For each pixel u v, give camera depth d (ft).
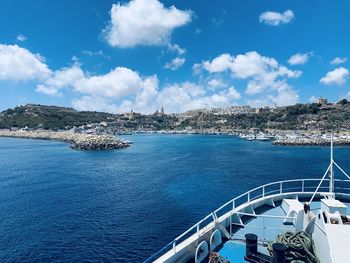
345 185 185.37
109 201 152.46
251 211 55.31
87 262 88.02
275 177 217.77
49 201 152.76
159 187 185.57
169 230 111.86
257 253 38.70
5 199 156.25
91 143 460.96
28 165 282.97
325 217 34.53
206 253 40.27
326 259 31.35
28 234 108.88
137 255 92.02
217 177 219.20
